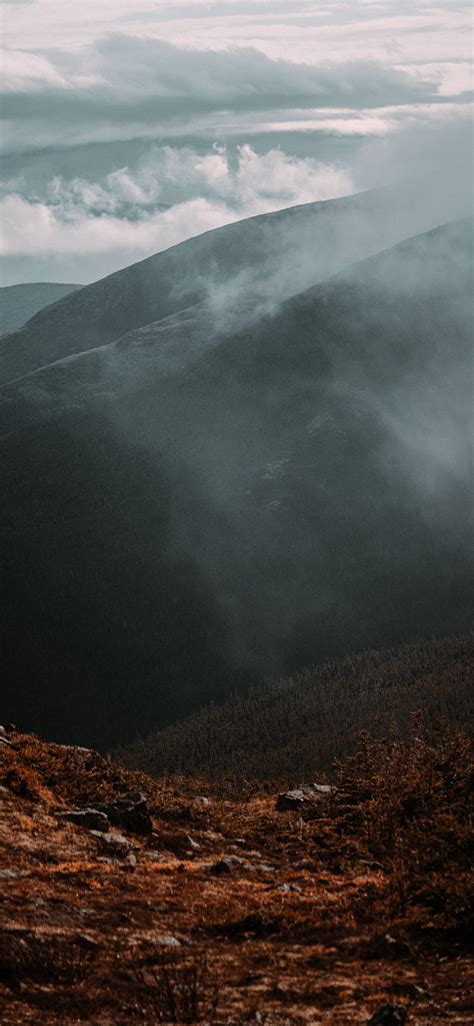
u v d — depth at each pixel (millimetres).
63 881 22547
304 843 33344
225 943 19344
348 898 22750
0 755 34062
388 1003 14711
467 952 17750
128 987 15633
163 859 28328
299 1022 14367
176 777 64188
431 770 31875
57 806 30188
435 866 22703
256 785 61219
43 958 16281
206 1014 14539
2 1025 13500
